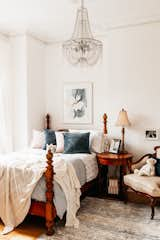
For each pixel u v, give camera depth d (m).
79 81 4.76
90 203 3.60
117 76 4.17
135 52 4.02
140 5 3.37
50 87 5.04
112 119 4.24
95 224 2.89
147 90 3.95
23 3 3.27
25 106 4.53
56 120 5.02
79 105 4.77
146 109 3.96
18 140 4.63
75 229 2.76
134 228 2.79
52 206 2.64
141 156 4.01
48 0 3.18
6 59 4.48
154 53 3.89
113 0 3.19
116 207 3.44
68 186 2.86
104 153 4.06
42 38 4.82
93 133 4.20
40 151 3.93
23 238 2.57
